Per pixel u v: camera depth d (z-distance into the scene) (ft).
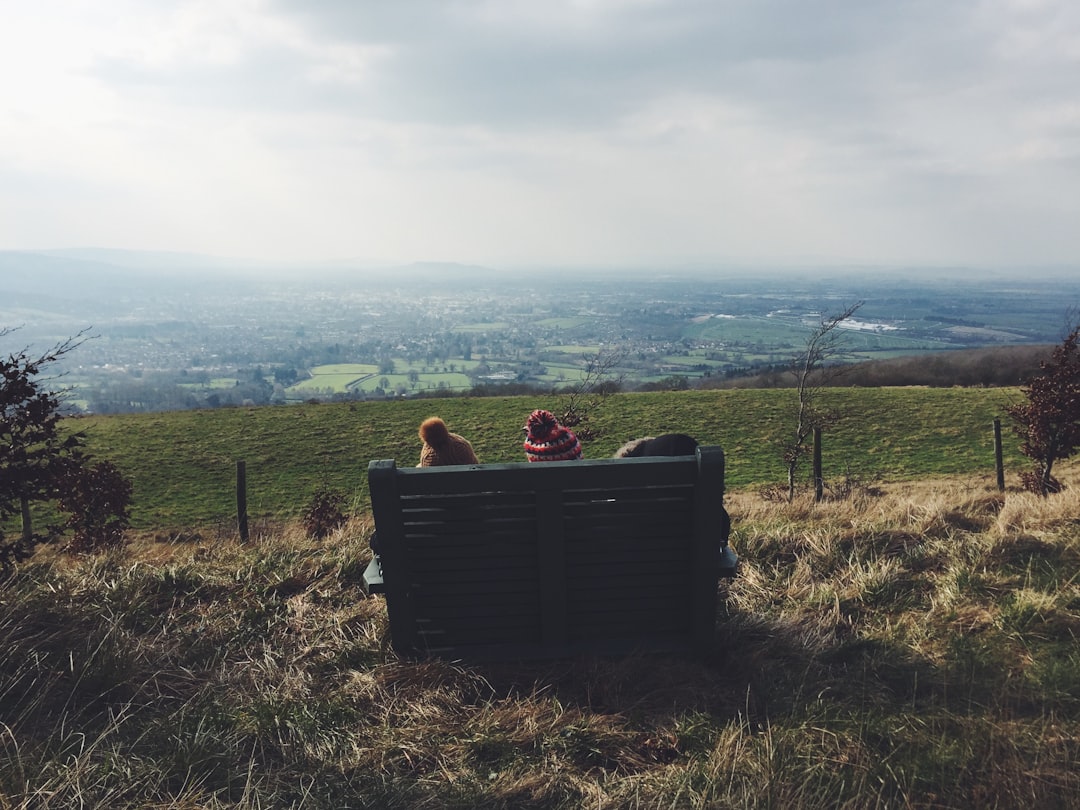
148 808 7.47
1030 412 38.29
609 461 9.85
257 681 10.41
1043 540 14.49
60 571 14.40
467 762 8.51
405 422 115.65
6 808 7.19
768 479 86.02
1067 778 7.39
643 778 8.03
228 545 18.67
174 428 113.60
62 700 9.64
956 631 11.14
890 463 90.12
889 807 7.18
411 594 10.29
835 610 12.14
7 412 14.29
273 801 7.70
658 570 10.38
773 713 9.27
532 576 10.28
